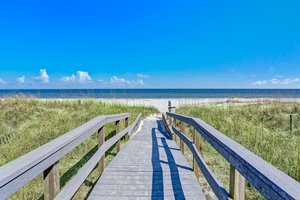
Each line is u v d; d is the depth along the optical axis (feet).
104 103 46.50
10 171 4.49
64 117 30.81
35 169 5.41
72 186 8.34
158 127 36.35
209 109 41.45
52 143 7.09
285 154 16.99
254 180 4.61
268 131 25.57
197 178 13.26
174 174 13.92
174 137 24.23
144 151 19.74
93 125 11.27
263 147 19.02
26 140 21.88
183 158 17.34
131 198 10.91
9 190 4.36
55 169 6.85
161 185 12.34
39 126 26.91
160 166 15.39
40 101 41.29
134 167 15.17
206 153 19.25
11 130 26.58
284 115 34.14
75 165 16.12
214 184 8.28
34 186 12.55
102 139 13.66
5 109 34.12
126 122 26.20
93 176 14.46
